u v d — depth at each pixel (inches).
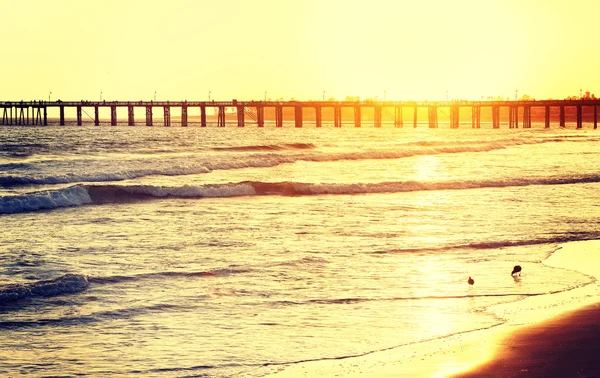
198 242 1277.1
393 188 2114.9
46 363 713.0
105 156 3117.6
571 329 802.8
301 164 3029.0
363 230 1416.1
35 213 1635.1
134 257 1146.7
